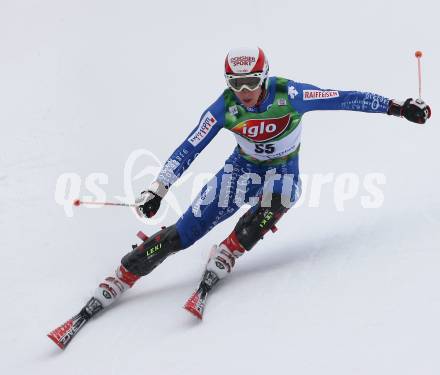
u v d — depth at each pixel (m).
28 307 15.82
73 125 26.58
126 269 14.82
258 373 10.97
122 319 14.40
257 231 14.09
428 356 10.01
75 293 16.03
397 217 14.84
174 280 15.77
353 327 11.24
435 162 17.70
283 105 13.77
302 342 11.34
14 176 23.02
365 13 30.64
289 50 29.62
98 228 19.20
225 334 12.39
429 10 29.48
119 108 27.36
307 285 13.06
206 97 27.17
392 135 20.56
